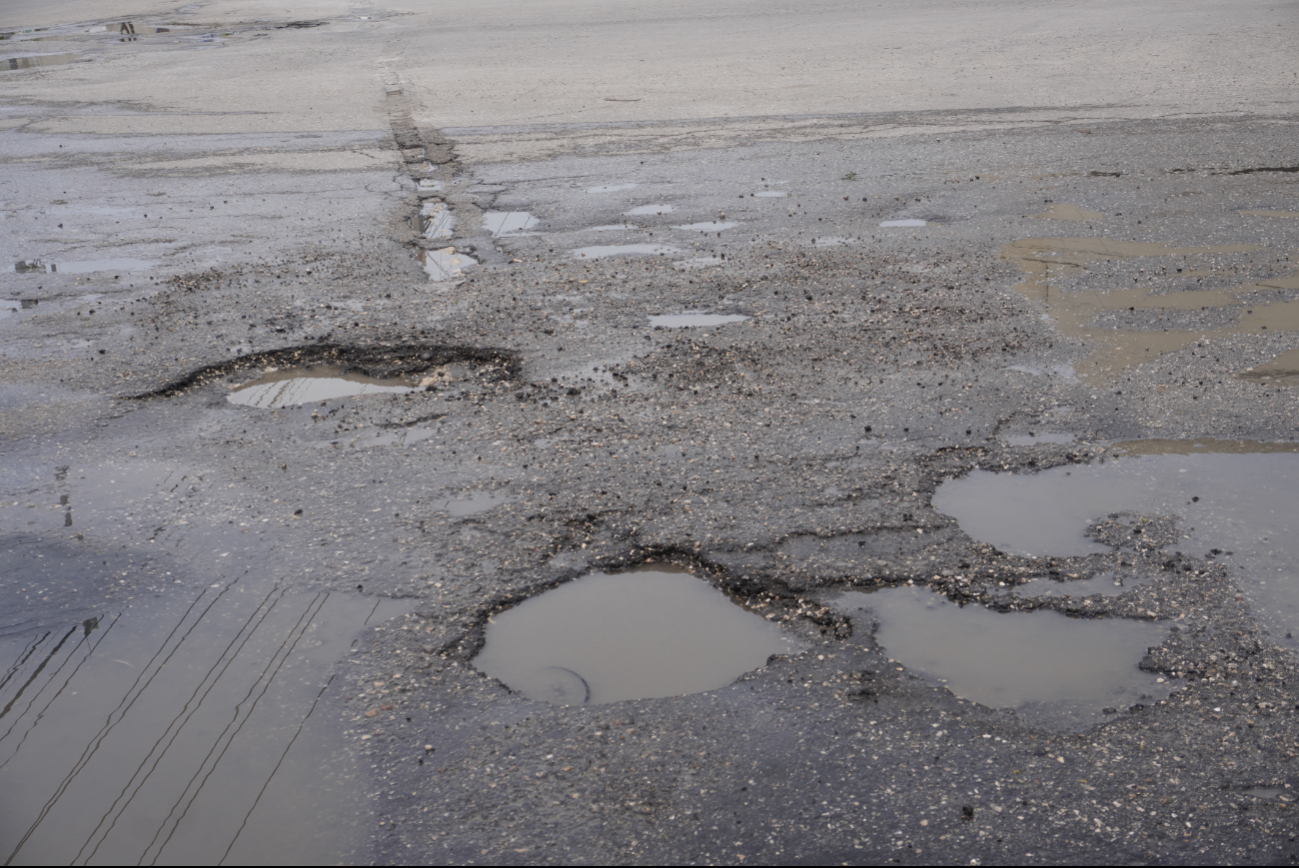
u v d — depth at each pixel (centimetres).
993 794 271
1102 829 260
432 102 1480
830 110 1285
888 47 1803
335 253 791
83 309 685
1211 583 356
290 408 530
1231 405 490
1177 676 313
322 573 382
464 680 322
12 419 525
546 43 2095
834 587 363
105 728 306
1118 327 589
